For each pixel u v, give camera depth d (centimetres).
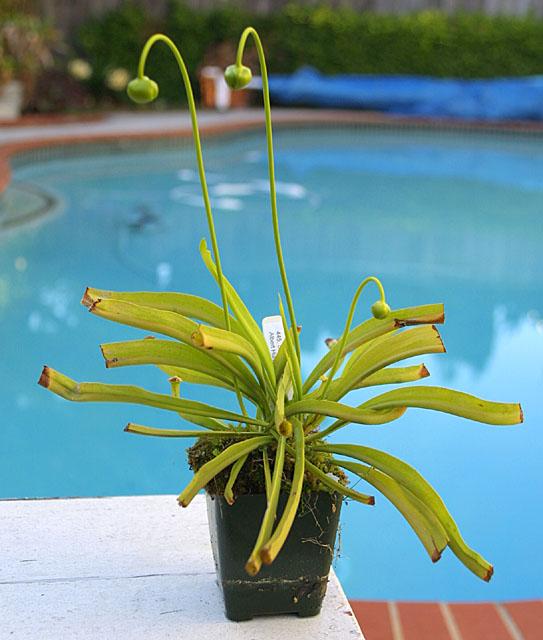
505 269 598
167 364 140
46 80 1055
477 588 267
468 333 479
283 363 146
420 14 1274
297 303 512
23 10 1068
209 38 1212
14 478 320
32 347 428
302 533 143
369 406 138
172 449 345
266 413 148
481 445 354
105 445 346
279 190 812
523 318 507
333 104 1248
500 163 1010
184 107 1198
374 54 1260
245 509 141
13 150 798
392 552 283
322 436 147
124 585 160
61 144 858
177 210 713
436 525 131
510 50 1256
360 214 736
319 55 1259
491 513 308
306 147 1063
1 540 173
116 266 558
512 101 1205
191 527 181
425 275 578
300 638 146
